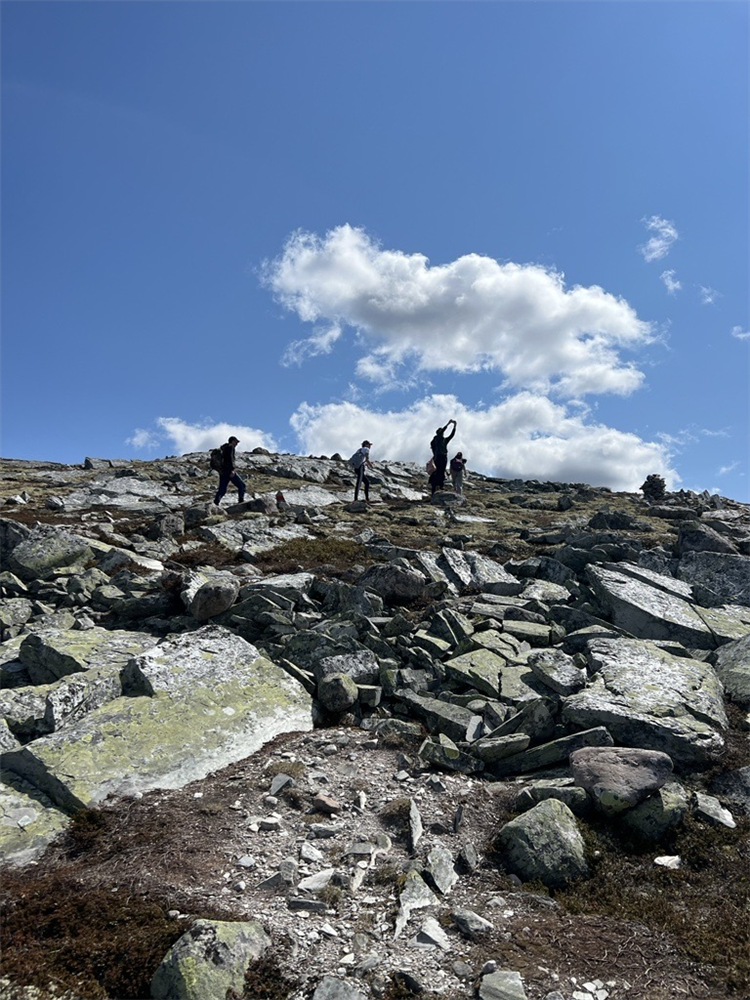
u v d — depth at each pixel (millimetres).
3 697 10172
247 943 5727
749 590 15695
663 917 6609
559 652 12188
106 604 15320
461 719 10508
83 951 5723
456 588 16625
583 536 20344
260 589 15000
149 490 32938
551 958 5922
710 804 8352
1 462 45969
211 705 10188
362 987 5465
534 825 7582
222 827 7766
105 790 8242
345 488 37062
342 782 9016
